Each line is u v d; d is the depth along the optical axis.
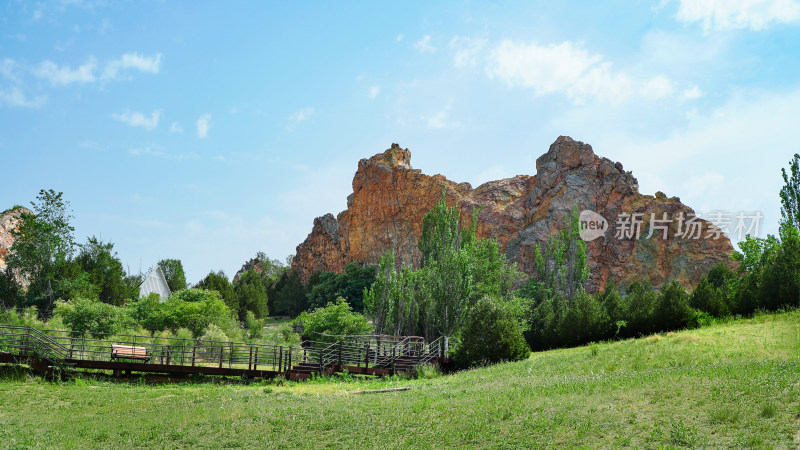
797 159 52.56
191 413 20.53
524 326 46.69
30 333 28.59
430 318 56.66
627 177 98.06
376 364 34.25
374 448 15.50
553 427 14.94
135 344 31.05
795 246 38.53
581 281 74.62
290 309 112.38
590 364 25.48
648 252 90.62
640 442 13.26
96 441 17.36
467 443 14.94
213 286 89.19
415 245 108.44
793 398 14.58
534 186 101.19
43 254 70.62
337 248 124.81
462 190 108.88
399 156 121.56
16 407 21.48
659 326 38.50
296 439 16.81
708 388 16.52
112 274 77.75
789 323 29.91
